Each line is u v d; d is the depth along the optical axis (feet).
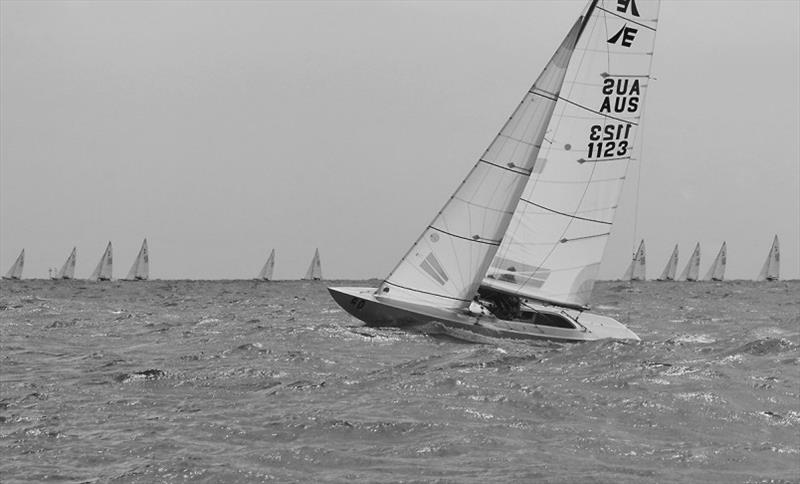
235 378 135.03
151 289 522.47
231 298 411.13
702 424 106.93
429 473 86.58
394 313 195.21
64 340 188.85
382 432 101.35
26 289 497.87
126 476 85.35
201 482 84.07
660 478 85.81
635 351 157.89
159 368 145.48
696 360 150.82
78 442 97.40
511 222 200.64
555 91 197.67
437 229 196.24
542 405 115.14
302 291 508.12
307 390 125.80
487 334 190.39
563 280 202.28
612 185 203.10
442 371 141.49
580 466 89.30
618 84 201.46
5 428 104.01
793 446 97.91
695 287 585.22
